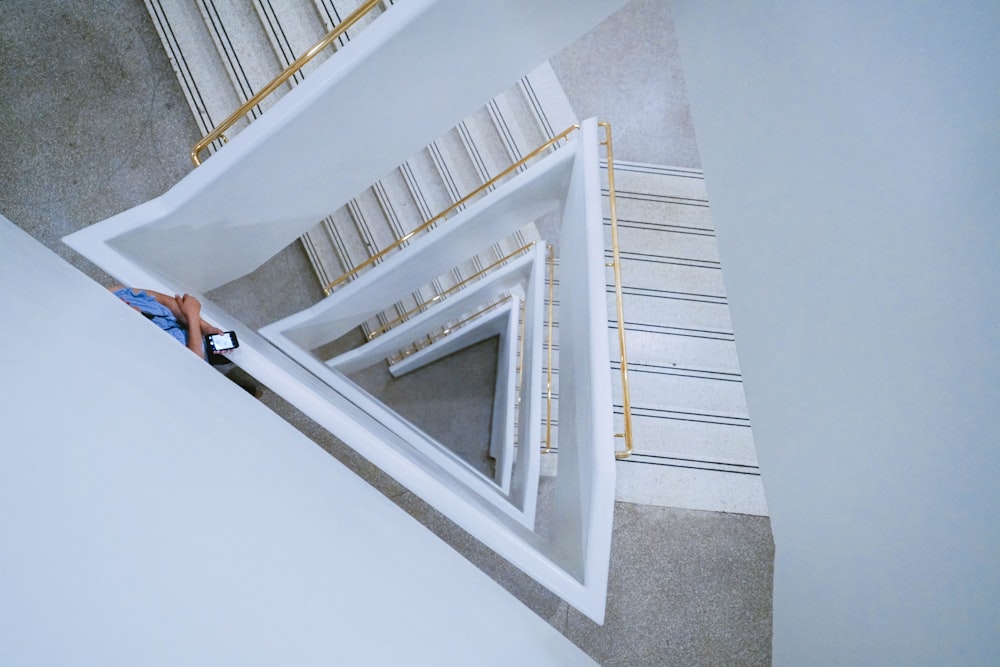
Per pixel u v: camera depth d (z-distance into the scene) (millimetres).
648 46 5812
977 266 772
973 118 811
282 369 2162
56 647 363
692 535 3643
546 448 3980
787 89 1380
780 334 1392
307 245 4559
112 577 475
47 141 3973
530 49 2406
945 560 804
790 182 1336
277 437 1535
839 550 1125
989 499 721
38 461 486
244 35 4125
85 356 790
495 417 5516
